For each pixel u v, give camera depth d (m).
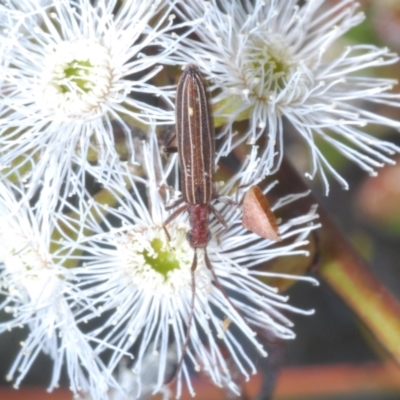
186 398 0.17
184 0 0.14
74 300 0.14
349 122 0.14
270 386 0.15
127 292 0.14
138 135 0.14
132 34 0.13
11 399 0.17
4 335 0.18
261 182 0.14
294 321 0.18
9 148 0.14
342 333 0.18
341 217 0.18
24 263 0.14
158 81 0.14
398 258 0.18
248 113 0.14
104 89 0.14
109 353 0.15
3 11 0.14
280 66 0.14
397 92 0.17
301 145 0.17
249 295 0.14
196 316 0.14
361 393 0.17
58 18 0.14
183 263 0.14
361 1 0.17
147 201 0.14
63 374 0.18
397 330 0.14
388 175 0.17
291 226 0.14
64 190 0.14
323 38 0.14
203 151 0.13
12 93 0.14
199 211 0.14
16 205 0.14
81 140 0.13
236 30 0.14
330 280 0.15
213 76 0.13
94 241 0.14
